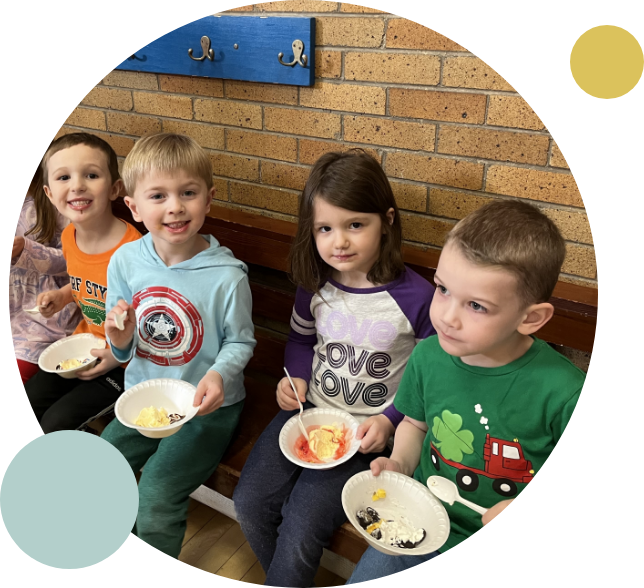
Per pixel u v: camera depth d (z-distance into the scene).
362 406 1.35
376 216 1.20
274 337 1.89
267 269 1.83
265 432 1.37
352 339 1.31
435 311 0.97
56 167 1.50
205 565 1.45
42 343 1.74
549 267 0.92
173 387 1.33
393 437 1.34
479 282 0.90
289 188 1.72
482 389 1.04
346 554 1.23
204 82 1.76
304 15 1.51
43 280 1.79
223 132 1.79
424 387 1.13
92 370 1.58
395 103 1.46
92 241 1.64
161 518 1.29
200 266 1.38
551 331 1.31
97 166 1.53
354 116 1.53
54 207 1.76
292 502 1.21
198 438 1.36
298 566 1.15
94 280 1.64
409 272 1.33
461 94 1.36
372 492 1.11
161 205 1.28
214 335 1.40
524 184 1.35
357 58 1.47
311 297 1.38
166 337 1.39
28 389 1.66
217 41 1.64
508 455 1.04
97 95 2.02
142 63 1.83
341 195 1.16
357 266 1.23
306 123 1.62
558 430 1.01
